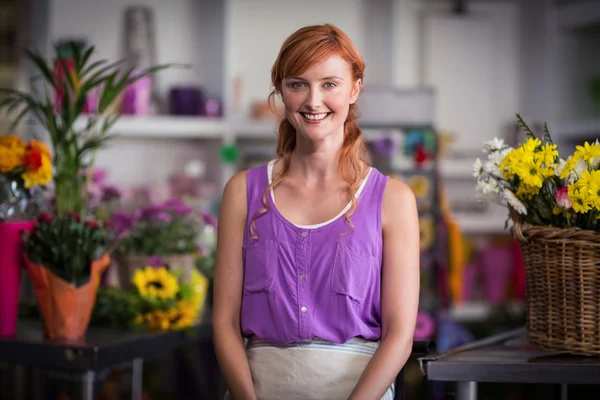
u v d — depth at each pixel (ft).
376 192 5.44
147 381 12.19
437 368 5.47
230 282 5.50
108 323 7.51
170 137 14.88
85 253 6.73
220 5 14.65
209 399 11.60
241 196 5.58
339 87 5.23
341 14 15.29
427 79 16.37
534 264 5.86
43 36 14.48
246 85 15.12
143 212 8.59
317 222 5.37
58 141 7.71
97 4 14.60
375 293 5.33
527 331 6.06
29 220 7.02
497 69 16.63
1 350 6.66
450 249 13.41
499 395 11.86
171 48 14.92
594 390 10.86
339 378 5.20
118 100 13.91
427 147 14.85
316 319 5.24
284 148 5.68
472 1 16.55
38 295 6.72
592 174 5.45
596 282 5.60
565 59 16.11
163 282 7.52
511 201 5.76
